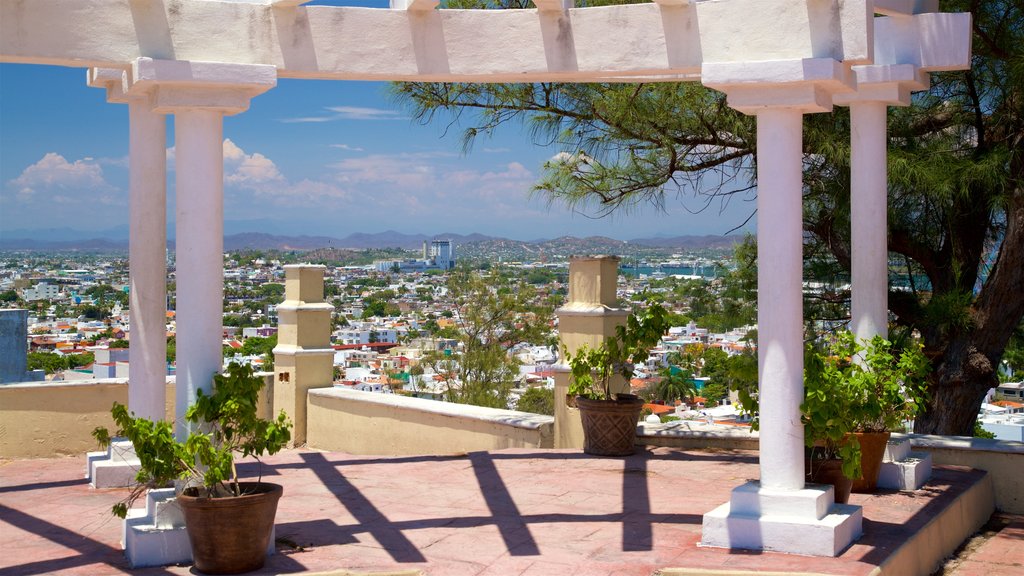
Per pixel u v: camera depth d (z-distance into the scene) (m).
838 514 4.47
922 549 4.68
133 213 5.75
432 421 7.86
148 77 4.31
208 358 4.44
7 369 7.91
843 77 4.39
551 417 7.55
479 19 4.98
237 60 4.61
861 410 5.10
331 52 4.81
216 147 4.49
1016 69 6.34
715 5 4.62
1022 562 5.00
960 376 7.27
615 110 7.25
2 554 4.47
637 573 4.03
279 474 6.54
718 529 4.44
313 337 8.94
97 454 6.41
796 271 4.48
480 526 4.93
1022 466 6.06
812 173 7.41
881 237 5.76
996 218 7.48
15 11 4.32
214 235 4.47
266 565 4.18
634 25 4.80
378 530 4.86
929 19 5.57
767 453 4.49
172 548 4.23
